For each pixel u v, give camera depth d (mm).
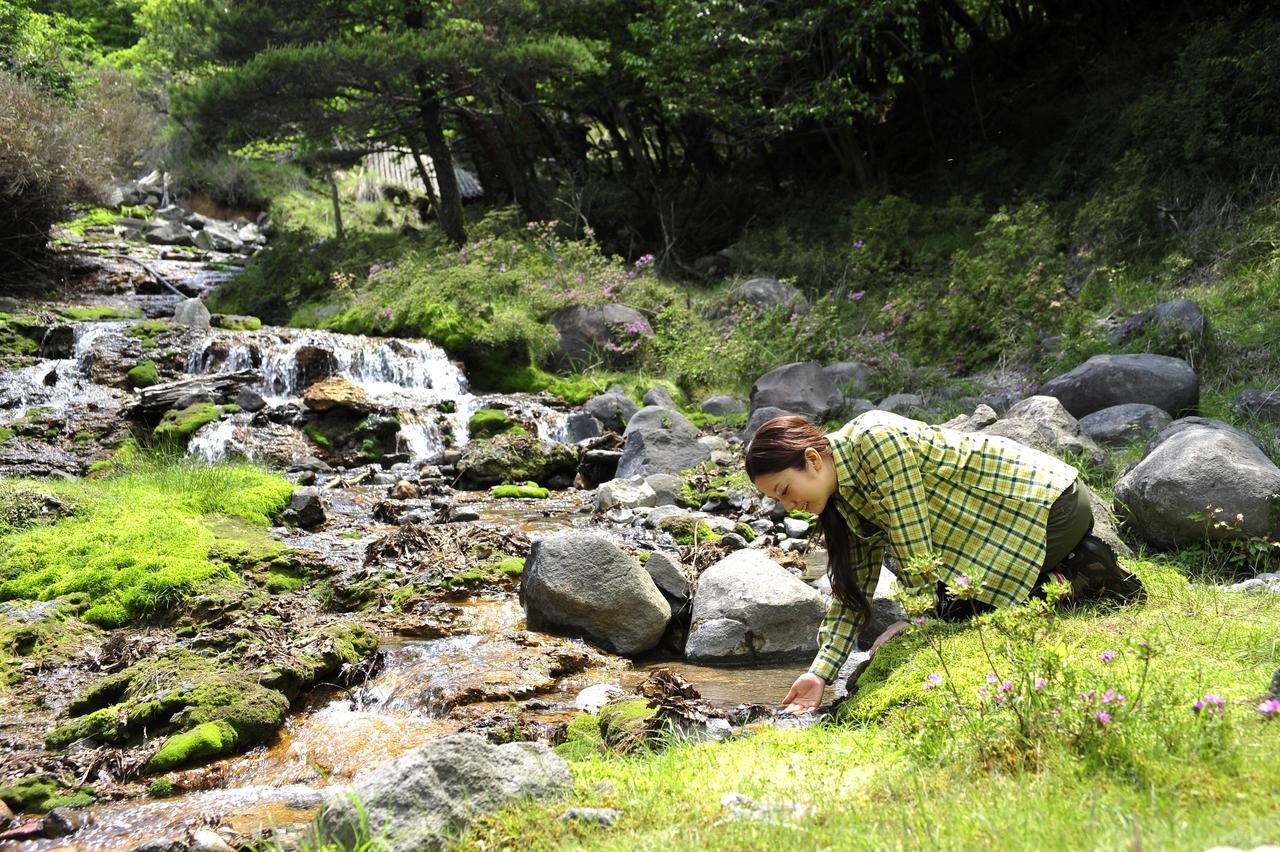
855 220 16047
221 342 11391
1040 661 2674
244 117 16141
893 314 12484
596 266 14773
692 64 16766
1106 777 2283
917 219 15719
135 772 3721
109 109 23406
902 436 3361
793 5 16438
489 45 16125
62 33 24719
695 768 2951
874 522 3494
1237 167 12703
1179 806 2086
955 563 3502
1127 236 12398
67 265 17047
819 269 15289
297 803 3453
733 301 14117
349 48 15266
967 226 15102
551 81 19312
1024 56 19016
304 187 26094
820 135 20328
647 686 4289
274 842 3000
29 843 3236
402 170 27641
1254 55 12922
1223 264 11188
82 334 11516
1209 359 9109
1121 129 14430
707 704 4039
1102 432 7727
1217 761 2256
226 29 16750
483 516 7730
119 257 18688
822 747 3045
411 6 17156
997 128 17969
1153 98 13812
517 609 5480
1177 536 5098
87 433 9141
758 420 10039
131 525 6180
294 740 4035
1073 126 15891
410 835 2375
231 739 3916
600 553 5156
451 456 9453
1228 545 4988
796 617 4926
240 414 9742
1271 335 9250
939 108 18906
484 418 10242
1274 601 3852
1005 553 3445
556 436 10414
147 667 4426
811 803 2480
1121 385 8242
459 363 12133
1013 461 3502
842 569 3441
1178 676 2932
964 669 3211
